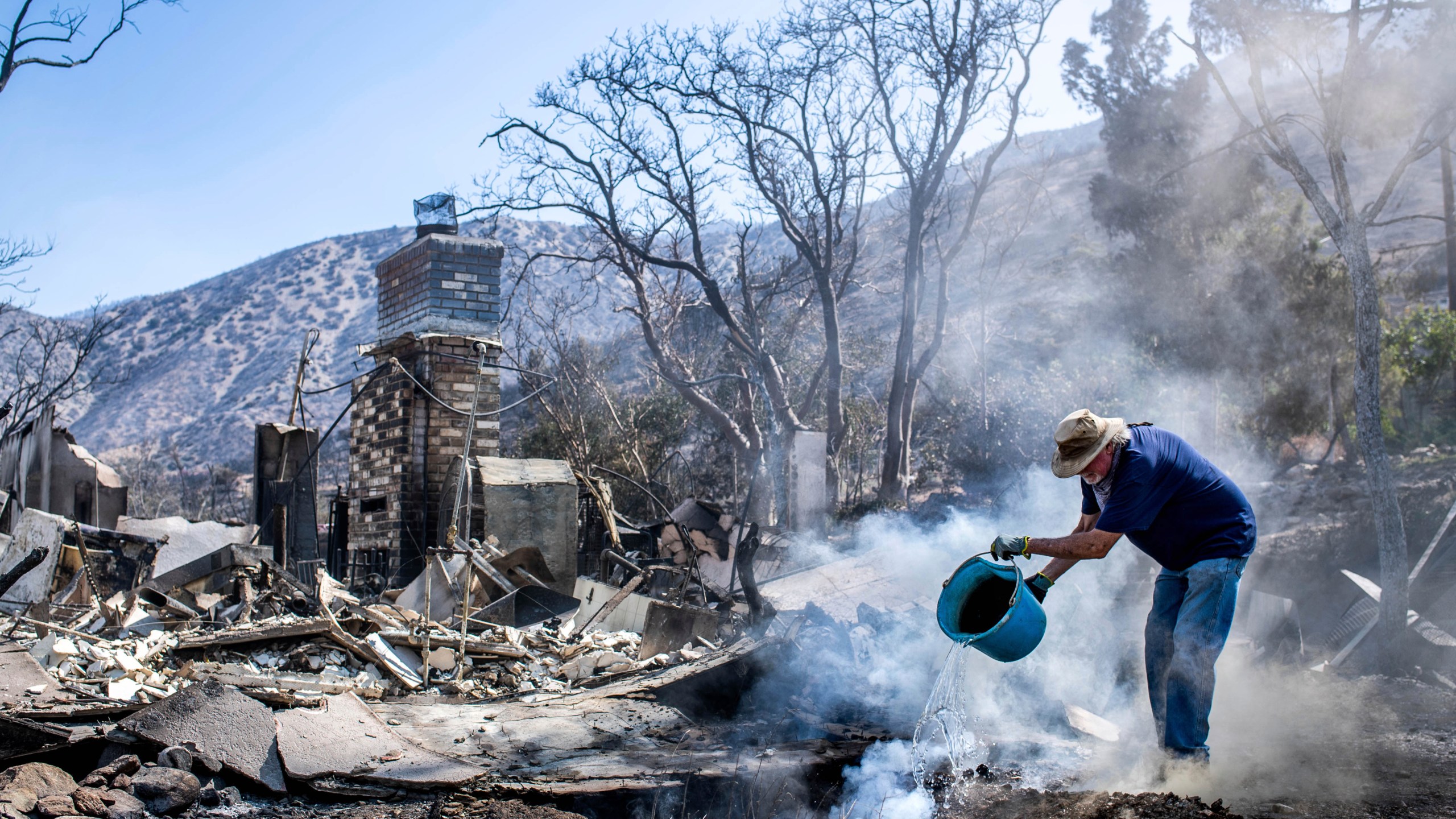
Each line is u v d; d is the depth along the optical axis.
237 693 4.35
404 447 11.18
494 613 7.57
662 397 27.39
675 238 28.70
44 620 6.63
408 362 11.77
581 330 48.31
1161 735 4.32
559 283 54.91
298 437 11.59
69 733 4.05
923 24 23.91
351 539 12.48
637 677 6.15
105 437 144.50
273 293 183.38
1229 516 4.12
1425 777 4.22
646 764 4.35
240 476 47.00
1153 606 4.44
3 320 64.06
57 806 3.40
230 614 7.39
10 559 7.47
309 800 3.93
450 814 3.73
